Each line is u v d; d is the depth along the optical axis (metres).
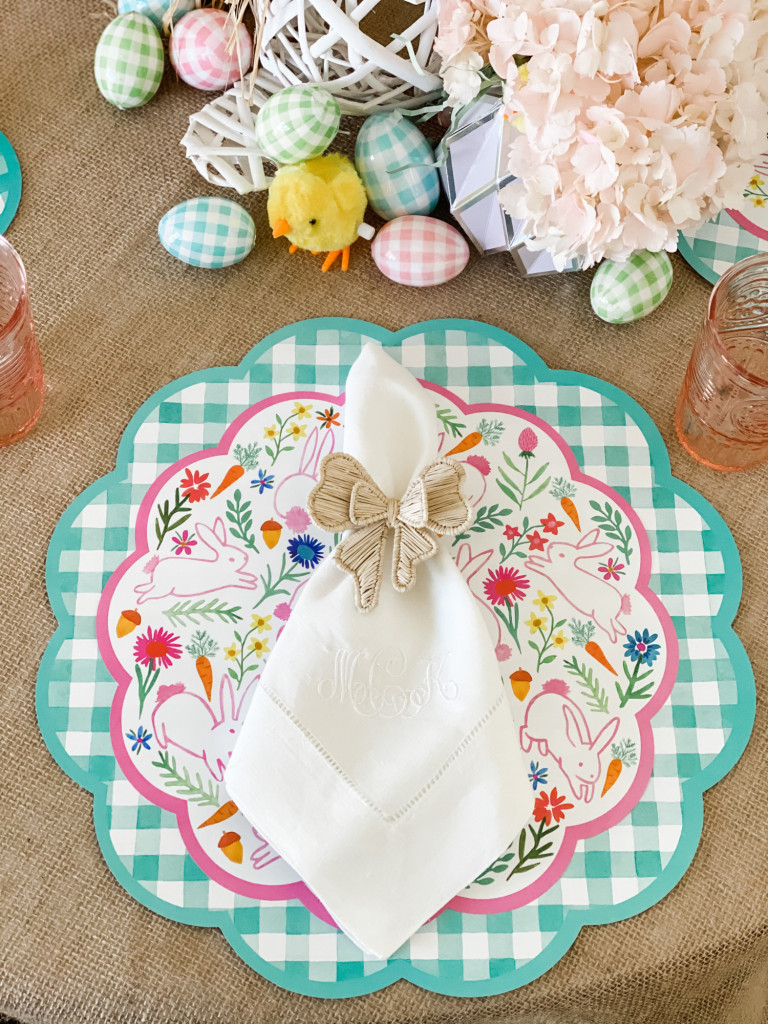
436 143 0.89
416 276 0.83
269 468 0.82
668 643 0.80
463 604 0.74
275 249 0.87
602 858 0.76
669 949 0.74
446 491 0.74
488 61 0.77
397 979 0.73
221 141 0.85
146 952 0.73
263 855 0.75
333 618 0.74
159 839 0.75
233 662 0.78
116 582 0.79
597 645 0.80
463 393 0.85
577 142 0.72
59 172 0.88
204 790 0.76
